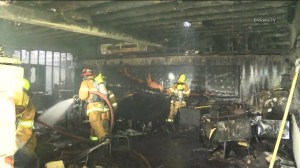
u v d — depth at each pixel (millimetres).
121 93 10211
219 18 5973
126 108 8969
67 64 13375
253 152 5617
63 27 5590
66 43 12250
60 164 4219
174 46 10289
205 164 5270
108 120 6098
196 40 9930
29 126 3434
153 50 10930
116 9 5082
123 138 7199
